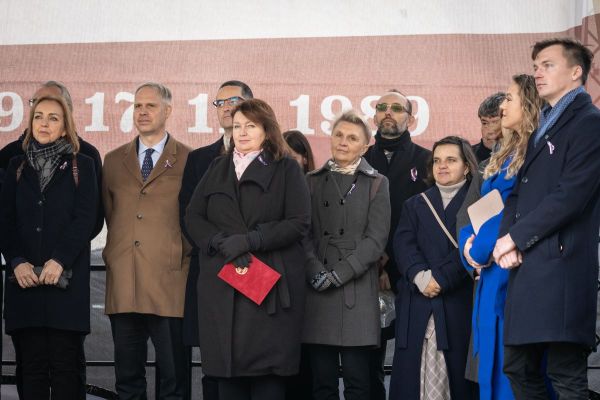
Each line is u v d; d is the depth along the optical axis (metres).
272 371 5.61
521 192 4.96
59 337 6.34
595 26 7.88
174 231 6.64
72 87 8.38
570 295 4.74
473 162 6.27
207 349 5.65
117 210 6.69
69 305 6.30
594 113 4.83
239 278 5.55
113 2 8.38
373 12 8.23
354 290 6.25
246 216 5.73
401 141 7.07
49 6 8.41
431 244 6.21
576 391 4.82
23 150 6.58
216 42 8.34
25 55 8.41
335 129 6.49
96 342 8.45
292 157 5.94
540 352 5.04
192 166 6.62
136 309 6.48
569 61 4.93
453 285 6.07
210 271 5.69
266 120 5.86
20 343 6.43
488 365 5.28
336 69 8.24
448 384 6.06
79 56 8.41
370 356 6.73
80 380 6.75
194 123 8.33
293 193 5.78
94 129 8.39
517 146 5.32
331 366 6.30
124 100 8.38
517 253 4.84
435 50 8.16
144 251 6.57
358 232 6.32
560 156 4.84
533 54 5.07
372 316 6.27
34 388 6.36
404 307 6.24
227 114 6.70
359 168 6.46
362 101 8.23
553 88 4.94
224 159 5.91
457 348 6.07
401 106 7.05
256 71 8.30
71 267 6.34
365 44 8.23
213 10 8.34
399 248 6.31
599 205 4.88
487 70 8.12
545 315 4.72
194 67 8.34
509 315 4.86
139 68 8.37
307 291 6.28
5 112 8.41
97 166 6.83
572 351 4.83
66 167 6.46
